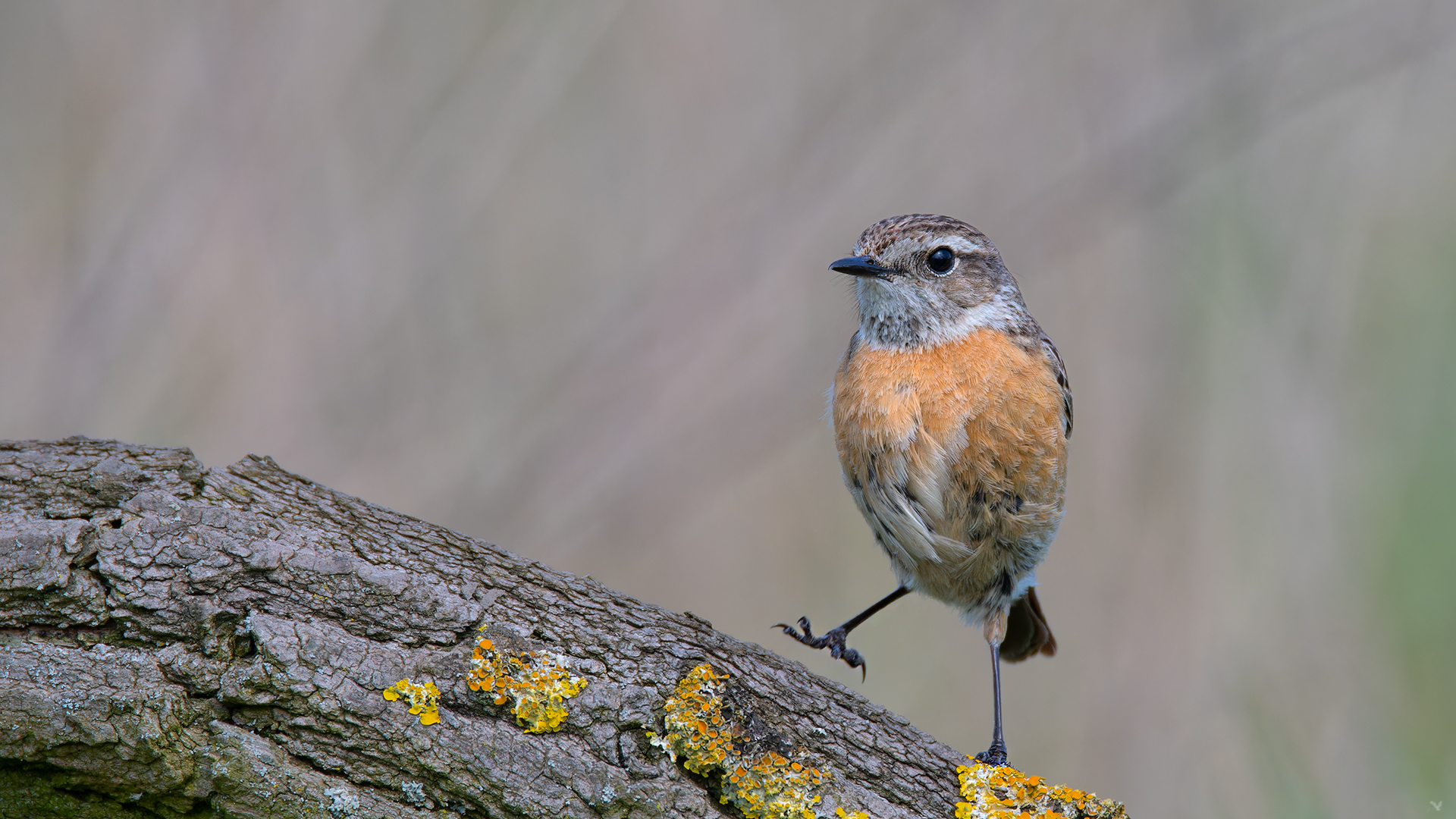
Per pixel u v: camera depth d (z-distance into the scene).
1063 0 14.13
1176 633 12.09
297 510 5.79
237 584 5.40
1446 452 12.10
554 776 5.31
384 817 5.20
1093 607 12.31
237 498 5.73
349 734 5.25
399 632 5.50
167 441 12.57
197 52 13.62
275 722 5.23
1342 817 10.92
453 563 5.81
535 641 5.59
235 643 5.34
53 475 5.64
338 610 5.48
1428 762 11.05
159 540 5.42
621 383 13.47
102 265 12.95
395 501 12.86
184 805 5.14
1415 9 12.61
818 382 13.46
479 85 13.82
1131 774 11.52
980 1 13.83
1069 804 5.82
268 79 13.70
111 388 12.65
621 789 5.33
